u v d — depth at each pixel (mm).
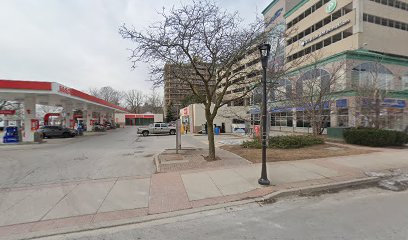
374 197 5723
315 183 6566
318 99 17500
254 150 12398
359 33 27312
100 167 9648
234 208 5195
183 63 9875
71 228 4398
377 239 3680
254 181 6852
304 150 12211
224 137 23094
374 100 16031
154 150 14773
